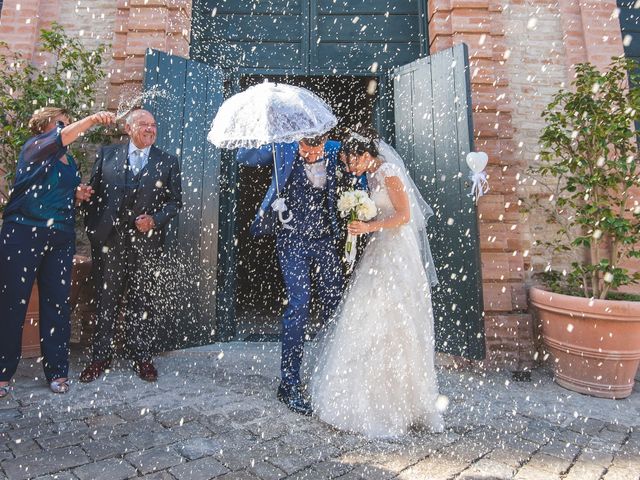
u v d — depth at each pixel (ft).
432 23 13.56
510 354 11.75
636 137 12.69
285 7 14.17
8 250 8.58
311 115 7.70
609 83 11.08
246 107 7.79
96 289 9.94
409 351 7.59
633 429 7.93
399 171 8.21
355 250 8.37
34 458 6.20
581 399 9.55
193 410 8.11
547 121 12.50
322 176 8.79
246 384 9.62
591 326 9.83
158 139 11.93
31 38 13.48
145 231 9.65
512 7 13.85
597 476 6.16
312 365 10.45
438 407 7.88
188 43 13.53
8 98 11.63
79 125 8.11
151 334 10.35
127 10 13.35
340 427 7.38
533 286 12.62
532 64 13.65
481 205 12.57
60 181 9.05
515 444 7.13
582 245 12.97
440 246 11.86
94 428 7.25
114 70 13.11
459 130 11.59
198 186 12.46
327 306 9.05
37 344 11.00
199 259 12.32
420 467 6.26
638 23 14.19
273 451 6.62
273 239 25.34
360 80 15.88
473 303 11.14
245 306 21.63
